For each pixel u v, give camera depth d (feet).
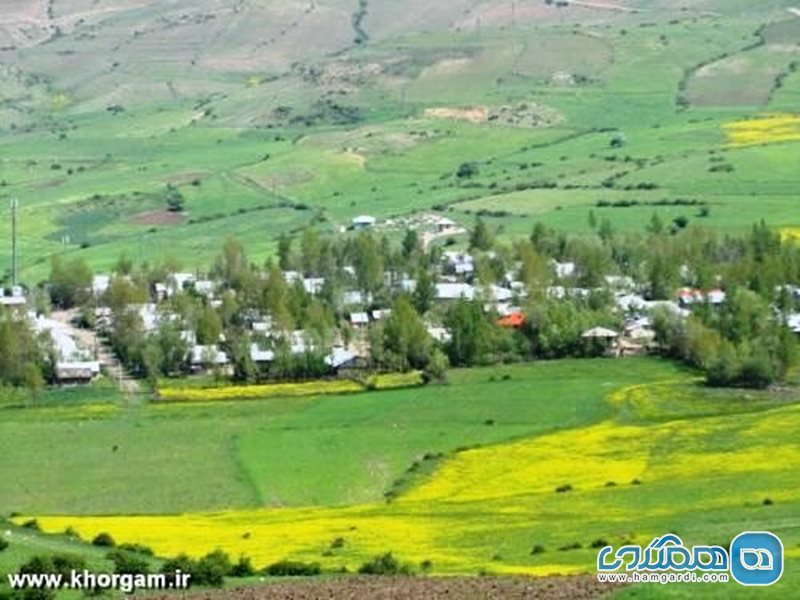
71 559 625.41
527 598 564.30
